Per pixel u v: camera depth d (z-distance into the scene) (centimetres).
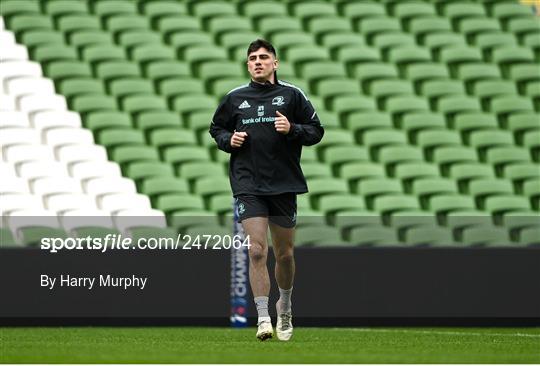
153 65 5003
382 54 5566
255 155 2339
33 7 5166
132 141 4562
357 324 3638
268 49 2367
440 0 5975
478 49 5669
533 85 5609
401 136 4975
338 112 5053
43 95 4556
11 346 2272
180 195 4291
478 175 4909
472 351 2156
